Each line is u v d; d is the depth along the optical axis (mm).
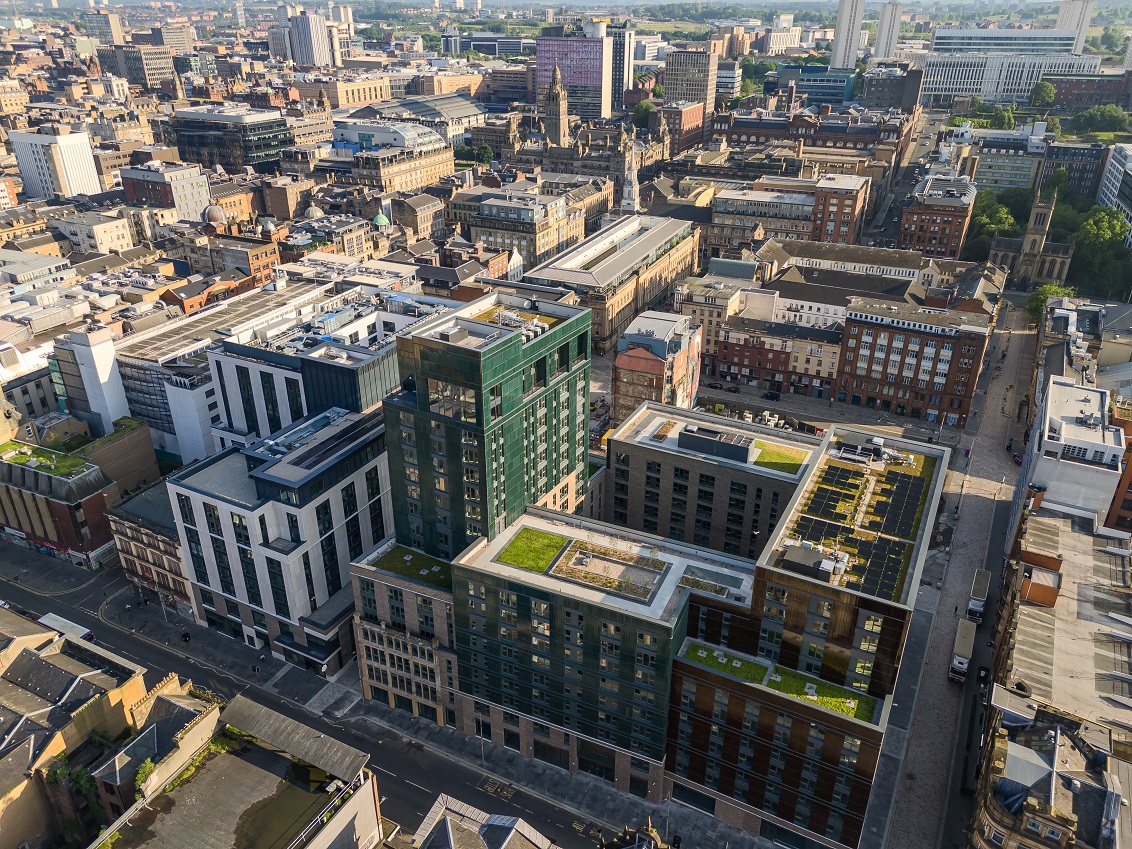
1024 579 133000
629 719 122188
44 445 194375
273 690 147625
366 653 141625
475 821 105188
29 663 121938
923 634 156875
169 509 163750
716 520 156125
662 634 112250
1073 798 97500
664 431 161625
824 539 118938
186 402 196375
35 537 183375
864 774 108562
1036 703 111438
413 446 132875
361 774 103438
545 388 140375
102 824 111312
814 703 108938
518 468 136000
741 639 118000
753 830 123312
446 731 140250
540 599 119312
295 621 147625
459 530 135625
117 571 180500
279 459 143875
